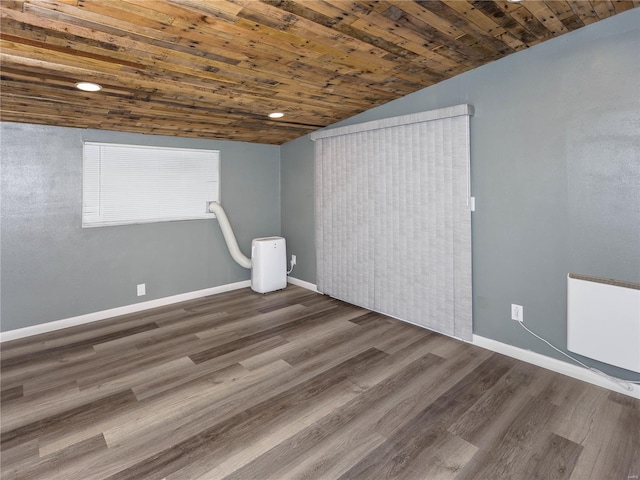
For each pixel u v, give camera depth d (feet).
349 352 9.65
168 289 13.85
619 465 5.60
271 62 8.14
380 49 7.99
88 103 9.49
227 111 11.31
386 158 11.82
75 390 7.85
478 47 8.25
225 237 14.96
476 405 7.22
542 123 8.39
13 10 5.47
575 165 7.93
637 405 7.11
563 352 8.38
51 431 6.48
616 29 7.21
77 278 11.75
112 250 12.43
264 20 6.42
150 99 9.63
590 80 7.61
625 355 7.19
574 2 6.65
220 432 6.47
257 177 16.30
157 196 13.47
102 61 7.30
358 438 6.29
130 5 5.62
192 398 7.54
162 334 10.92
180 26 6.33
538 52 8.34
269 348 9.93
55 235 11.29
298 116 12.57
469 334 10.07
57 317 11.41
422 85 10.46
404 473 5.50
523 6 6.66
